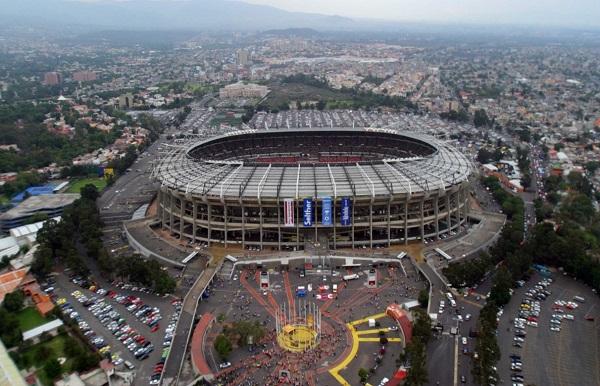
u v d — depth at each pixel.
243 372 195.12
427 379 184.00
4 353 197.50
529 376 191.88
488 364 185.12
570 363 199.50
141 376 197.12
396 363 198.25
